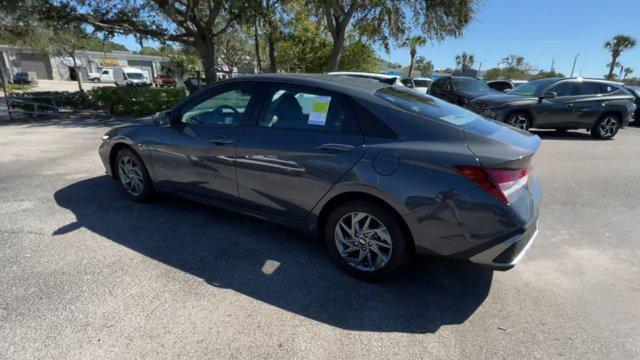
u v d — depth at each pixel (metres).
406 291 2.82
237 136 3.29
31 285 2.71
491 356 2.21
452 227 2.46
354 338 2.32
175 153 3.71
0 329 2.28
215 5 15.52
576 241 3.74
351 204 2.80
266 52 28.92
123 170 4.34
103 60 51.12
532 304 2.70
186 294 2.68
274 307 2.58
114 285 2.75
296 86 3.13
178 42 16.66
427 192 2.48
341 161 2.75
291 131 3.04
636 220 4.29
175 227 3.73
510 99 9.62
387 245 2.76
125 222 3.80
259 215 3.37
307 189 2.96
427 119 2.69
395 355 2.19
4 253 3.14
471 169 2.39
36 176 5.29
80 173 5.46
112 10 14.85
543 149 8.30
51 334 2.25
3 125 10.73
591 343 2.33
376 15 18.64
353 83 3.14
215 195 3.59
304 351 2.20
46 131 9.55
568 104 9.50
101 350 2.15
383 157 2.62
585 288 2.92
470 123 2.83
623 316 2.59
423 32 18.42
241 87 3.39
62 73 48.69
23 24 14.02
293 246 3.42
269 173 3.12
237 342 2.25
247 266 3.08
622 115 9.73
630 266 3.26
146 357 2.11
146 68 55.38
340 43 19.28
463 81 12.81
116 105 13.22
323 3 17.53
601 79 9.91
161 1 14.06
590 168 6.60
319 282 2.89
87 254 3.17
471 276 3.04
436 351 2.23
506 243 2.40
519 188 2.47
